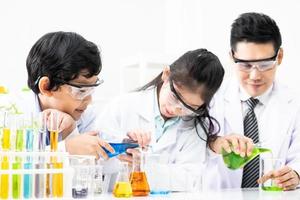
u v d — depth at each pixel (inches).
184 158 75.5
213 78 65.7
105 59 145.4
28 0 134.7
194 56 66.2
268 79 81.1
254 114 87.5
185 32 145.5
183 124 77.0
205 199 54.2
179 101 67.1
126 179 54.2
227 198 55.6
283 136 86.3
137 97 80.2
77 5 142.3
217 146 73.4
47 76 62.6
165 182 57.8
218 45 132.0
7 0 132.6
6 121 48.5
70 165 51.4
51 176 47.2
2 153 46.1
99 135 73.5
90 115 82.3
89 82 62.7
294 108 88.4
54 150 50.0
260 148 68.4
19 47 132.5
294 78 110.1
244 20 78.9
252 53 77.5
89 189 52.8
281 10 114.3
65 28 140.5
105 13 146.3
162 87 75.5
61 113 64.7
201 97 66.2
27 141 48.5
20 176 46.1
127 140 64.0
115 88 145.1
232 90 88.9
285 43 113.2
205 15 137.7
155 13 152.5
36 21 135.7
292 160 86.1
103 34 145.9
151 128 76.2
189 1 144.4
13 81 130.3
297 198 57.8
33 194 46.4
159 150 74.2
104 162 65.0
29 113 49.5
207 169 82.6
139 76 127.3
